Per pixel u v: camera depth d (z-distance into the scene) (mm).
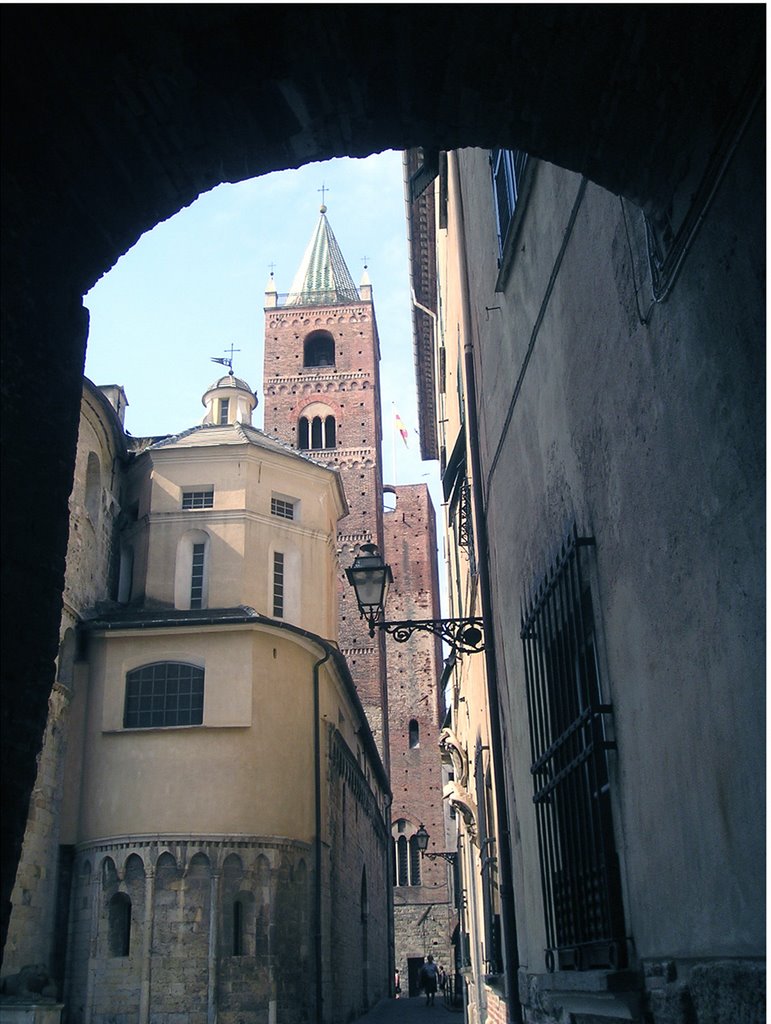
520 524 9055
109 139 5125
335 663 33312
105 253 5613
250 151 5816
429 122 5887
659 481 5004
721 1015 4137
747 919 3941
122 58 4777
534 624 8109
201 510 32656
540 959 8438
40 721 4816
